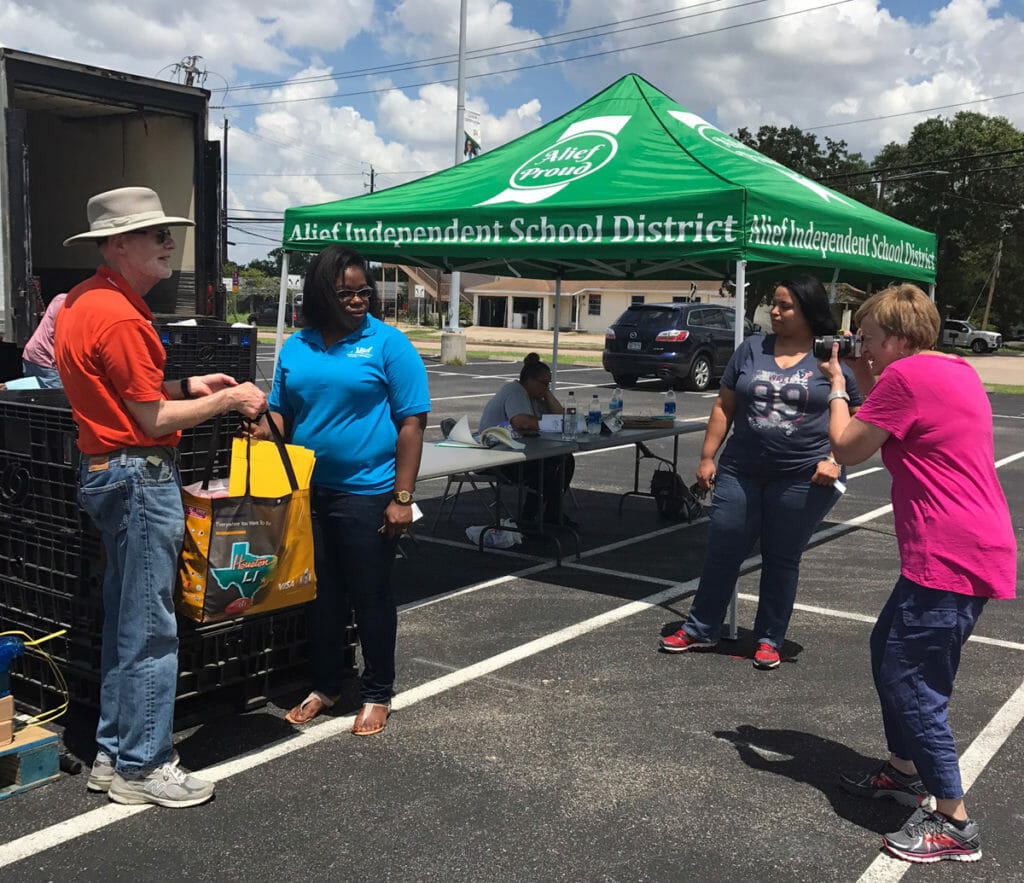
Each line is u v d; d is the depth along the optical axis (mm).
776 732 3760
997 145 42500
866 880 2768
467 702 3990
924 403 2803
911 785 3180
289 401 3574
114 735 3191
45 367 5141
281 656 3885
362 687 3725
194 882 2678
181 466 3377
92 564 3328
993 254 53406
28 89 7613
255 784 3258
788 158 40844
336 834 2945
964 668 4520
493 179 5789
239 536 3068
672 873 2781
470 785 3283
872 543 7023
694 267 7441
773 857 2877
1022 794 3297
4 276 7203
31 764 3170
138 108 8422
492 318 58750
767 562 4445
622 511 7949
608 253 5000
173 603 3119
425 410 3535
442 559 6270
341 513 3529
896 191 44812
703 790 3283
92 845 2850
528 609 5246
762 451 4340
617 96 6141
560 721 3824
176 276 9016
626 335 18266
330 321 3451
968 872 2820
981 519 2756
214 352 7211
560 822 3051
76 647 3457
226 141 31094
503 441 6133
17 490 3461
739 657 4598
